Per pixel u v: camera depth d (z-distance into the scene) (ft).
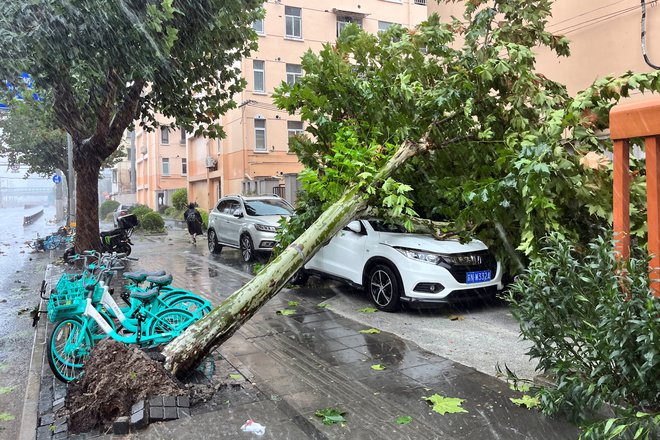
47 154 85.46
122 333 16.56
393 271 21.22
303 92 21.09
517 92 19.70
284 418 11.73
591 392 9.85
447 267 20.16
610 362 9.55
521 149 17.56
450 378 14.16
